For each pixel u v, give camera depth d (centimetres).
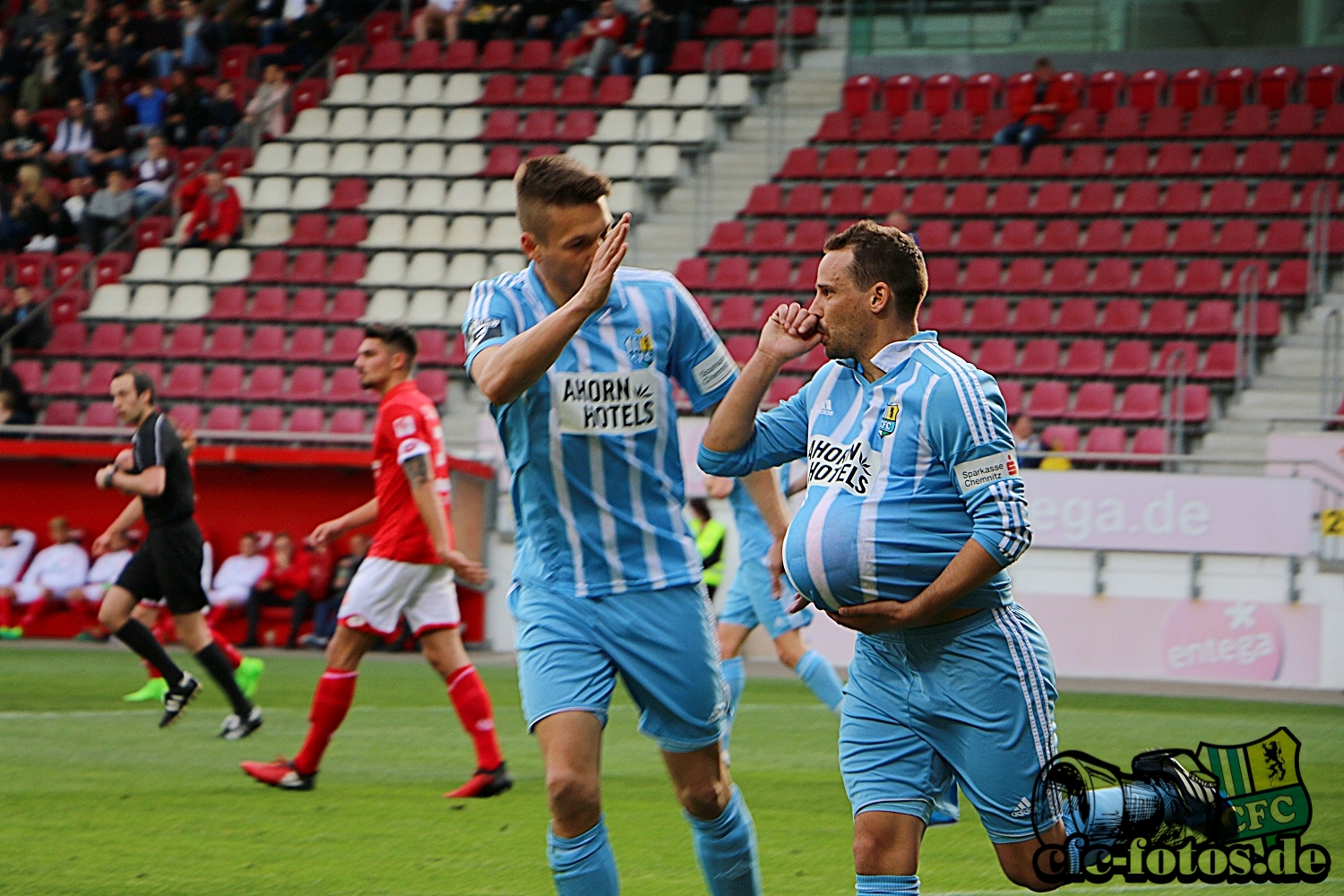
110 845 1988
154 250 6681
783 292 5956
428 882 1800
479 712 2347
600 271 1202
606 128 6900
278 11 8038
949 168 6438
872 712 1294
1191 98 6550
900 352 1262
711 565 4234
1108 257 5859
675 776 1412
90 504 5009
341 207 6806
